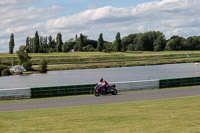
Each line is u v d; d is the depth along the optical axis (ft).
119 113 53.11
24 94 97.86
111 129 40.29
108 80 220.64
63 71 336.49
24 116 54.24
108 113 53.67
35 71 330.54
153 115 49.55
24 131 41.14
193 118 45.83
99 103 74.28
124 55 533.96
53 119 49.75
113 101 77.41
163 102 67.05
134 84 111.86
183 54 545.44
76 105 72.18
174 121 43.88
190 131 37.58
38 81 235.81
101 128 41.16
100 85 96.02
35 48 642.22
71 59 469.98
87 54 569.64
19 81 240.32
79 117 50.65
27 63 339.16
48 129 41.88
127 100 78.48
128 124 43.11
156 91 101.55
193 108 55.57
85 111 57.57
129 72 290.35
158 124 42.24
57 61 456.45
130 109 57.57
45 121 48.16
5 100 93.56
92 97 90.63
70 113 55.67
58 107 69.46
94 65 380.37
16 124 46.57
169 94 89.71
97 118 48.98
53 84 210.59
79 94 105.40
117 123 44.21
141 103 67.41
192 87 112.68
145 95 89.51
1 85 212.43
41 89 99.86
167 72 277.23
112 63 407.03
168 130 38.34
